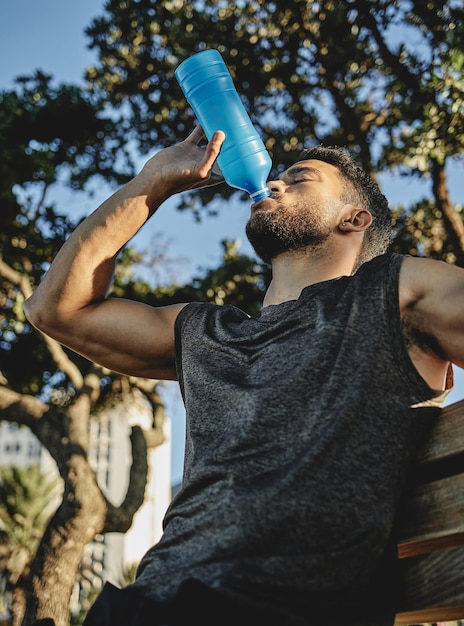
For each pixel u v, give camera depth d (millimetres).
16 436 60906
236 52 7648
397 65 6746
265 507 1384
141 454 8414
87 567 18797
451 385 1714
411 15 6895
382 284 1616
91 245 1921
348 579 1360
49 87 9336
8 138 9172
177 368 1820
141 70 8281
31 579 7477
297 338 1624
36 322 1961
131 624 1310
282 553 1355
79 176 9406
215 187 8508
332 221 1858
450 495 1408
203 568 1351
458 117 6410
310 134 7934
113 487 57812
